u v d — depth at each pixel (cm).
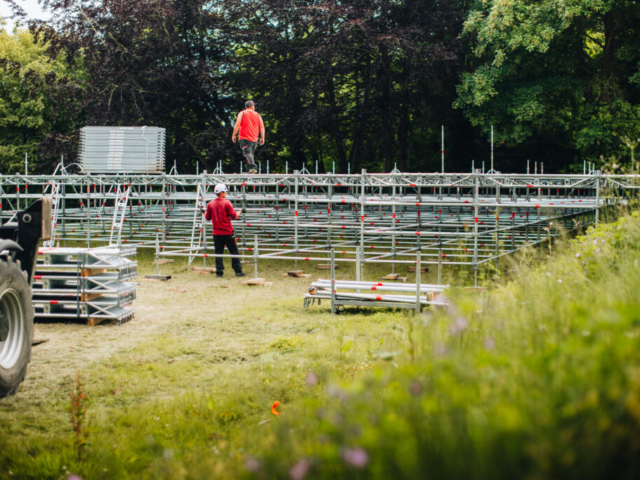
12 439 437
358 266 1069
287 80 2842
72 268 857
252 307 970
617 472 166
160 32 2745
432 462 186
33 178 1772
